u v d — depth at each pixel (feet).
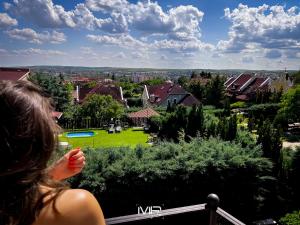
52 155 3.10
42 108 3.09
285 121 164.14
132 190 46.60
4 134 2.80
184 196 48.52
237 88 294.25
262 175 52.29
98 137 154.30
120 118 190.60
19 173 2.84
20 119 2.86
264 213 52.47
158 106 215.31
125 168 46.26
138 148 53.11
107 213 46.29
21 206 2.81
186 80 402.93
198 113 96.94
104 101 186.80
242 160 49.70
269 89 241.96
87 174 45.01
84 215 2.87
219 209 9.05
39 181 3.03
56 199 2.88
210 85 246.06
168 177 47.39
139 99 272.72
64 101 207.92
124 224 8.93
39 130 2.94
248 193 50.55
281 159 57.26
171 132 102.37
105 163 47.24
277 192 53.67
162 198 47.70
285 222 46.16
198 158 49.62
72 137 152.66
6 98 2.93
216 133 82.38
